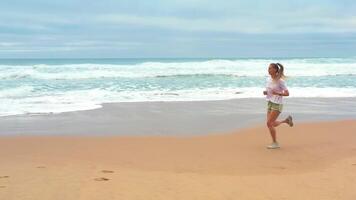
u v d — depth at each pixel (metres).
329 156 7.80
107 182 5.80
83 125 11.39
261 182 5.93
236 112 13.87
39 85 21.34
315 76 28.52
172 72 28.97
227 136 9.90
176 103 15.92
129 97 17.44
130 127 11.16
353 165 7.05
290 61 40.53
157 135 10.04
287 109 14.66
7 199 4.96
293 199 5.11
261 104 15.78
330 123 11.64
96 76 26.05
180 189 5.50
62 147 8.55
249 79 25.97
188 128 11.04
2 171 6.45
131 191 5.37
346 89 20.86
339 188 5.61
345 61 41.06
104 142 9.12
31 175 6.18
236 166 7.04
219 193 5.34
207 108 14.74
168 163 7.22
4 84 21.53
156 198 5.08
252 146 8.76
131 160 7.44
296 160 7.51
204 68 31.61
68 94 17.86
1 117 12.43
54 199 4.98
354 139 9.48
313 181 5.99
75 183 5.72
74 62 56.16
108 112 13.65
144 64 33.28
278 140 9.36
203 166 7.03
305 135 9.95
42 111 13.55
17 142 9.00
